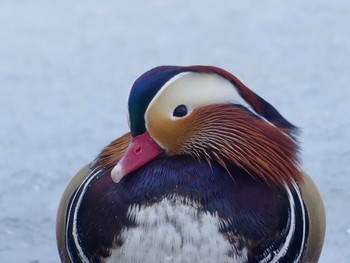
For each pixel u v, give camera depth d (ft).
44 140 45.24
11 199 37.22
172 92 21.27
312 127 45.73
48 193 38.09
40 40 67.31
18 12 75.15
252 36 66.64
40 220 34.81
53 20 72.74
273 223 21.34
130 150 21.38
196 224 20.80
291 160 22.12
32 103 52.24
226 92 21.58
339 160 40.37
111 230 21.26
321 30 67.62
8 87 55.67
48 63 61.31
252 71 57.82
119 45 65.46
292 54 61.62
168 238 20.79
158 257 20.85
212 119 21.45
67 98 53.21
